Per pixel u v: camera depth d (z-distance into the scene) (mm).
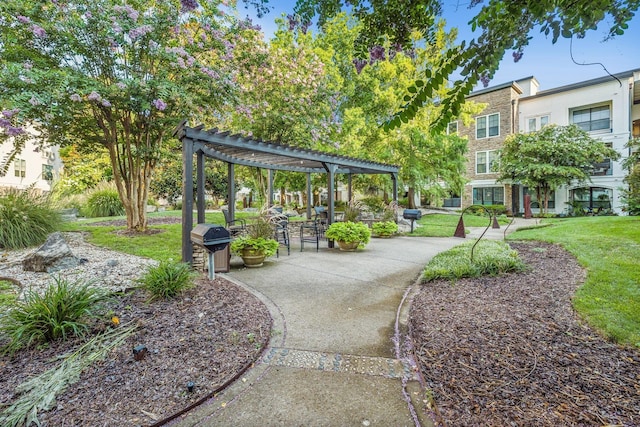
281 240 7688
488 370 2016
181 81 6348
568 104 15562
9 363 2117
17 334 2199
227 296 3508
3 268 4316
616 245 5133
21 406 1717
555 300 3090
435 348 2334
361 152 12219
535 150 14148
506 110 17031
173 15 5906
